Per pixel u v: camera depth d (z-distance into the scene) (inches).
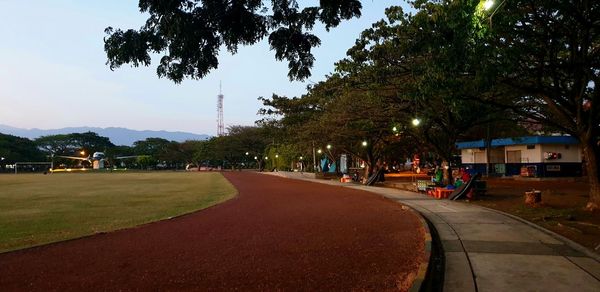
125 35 254.5
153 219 638.5
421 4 540.4
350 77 724.0
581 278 277.7
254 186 1432.1
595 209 549.3
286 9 279.7
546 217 522.0
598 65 502.9
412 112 867.4
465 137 1596.9
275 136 2304.4
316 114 1718.8
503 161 1576.0
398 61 618.2
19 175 3152.1
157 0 232.1
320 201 856.3
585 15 436.5
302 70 299.4
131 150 5802.2
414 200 791.7
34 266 358.9
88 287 296.7
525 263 315.9
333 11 274.5
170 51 259.1
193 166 4911.4
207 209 751.1
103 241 463.8
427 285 280.2
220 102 7342.5
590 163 566.3
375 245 403.2
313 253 377.7
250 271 324.2
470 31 398.0
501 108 663.8
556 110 582.6
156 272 330.3
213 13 248.2
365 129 1133.7
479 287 266.2
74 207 826.8
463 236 421.1
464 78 522.3
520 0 391.2
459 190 786.2
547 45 493.0
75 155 5733.3
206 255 383.2
